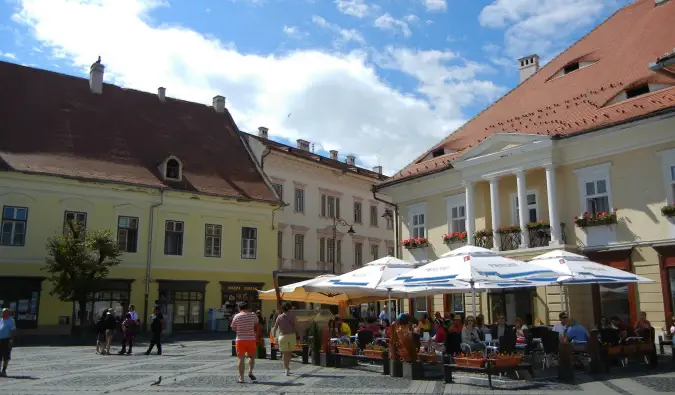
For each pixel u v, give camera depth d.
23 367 16.83
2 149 31.34
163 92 42.47
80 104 37.25
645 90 21.53
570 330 15.59
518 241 23.53
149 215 34.75
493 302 25.33
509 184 25.17
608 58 26.05
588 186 22.20
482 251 15.81
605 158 21.73
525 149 23.22
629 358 15.65
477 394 11.25
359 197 51.78
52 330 30.19
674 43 22.97
